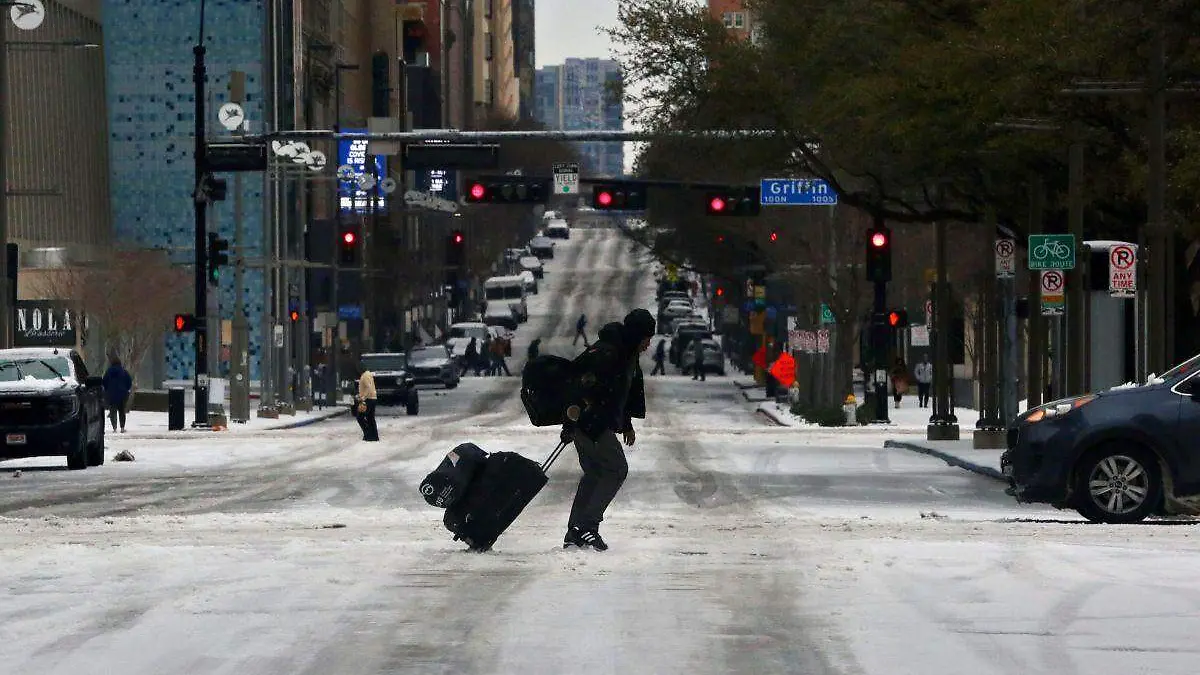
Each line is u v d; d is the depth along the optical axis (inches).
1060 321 2485.2
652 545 1090.7
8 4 2970.0
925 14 2534.5
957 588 818.2
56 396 2278.5
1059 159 2443.4
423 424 4205.2
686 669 592.4
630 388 1066.1
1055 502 1393.9
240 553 1009.5
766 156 2987.2
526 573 900.0
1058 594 794.2
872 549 1026.7
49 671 591.8
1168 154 2191.2
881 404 4104.3
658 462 2450.8
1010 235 3142.2
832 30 2647.6
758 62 2876.5
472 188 3358.8
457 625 695.7
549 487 1947.6
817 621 708.7
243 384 4414.4
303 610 744.3
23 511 1606.8
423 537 1197.1
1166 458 1365.7
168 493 1865.2
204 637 666.8
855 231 4456.2
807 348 4579.2
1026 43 2158.0
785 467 2335.1
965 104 2293.3
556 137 3166.8
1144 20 1984.5
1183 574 877.8
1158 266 2018.9
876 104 2415.1
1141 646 645.3
